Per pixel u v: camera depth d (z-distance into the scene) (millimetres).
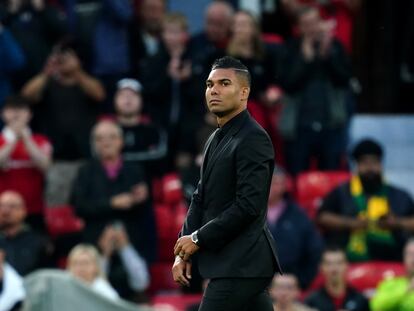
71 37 52719
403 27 63469
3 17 52406
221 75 26078
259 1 58562
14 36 52156
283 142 52656
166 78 51625
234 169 25938
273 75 51906
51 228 49062
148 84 51844
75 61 50719
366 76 63562
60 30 52562
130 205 46531
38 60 52188
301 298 45406
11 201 45219
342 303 43688
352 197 48031
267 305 26172
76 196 46625
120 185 46750
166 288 48062
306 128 51969
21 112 48281
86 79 50875
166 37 52156
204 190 26328
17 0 52375
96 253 43219
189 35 58188
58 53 50594
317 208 49406
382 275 46562
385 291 43156
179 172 49500
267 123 52094
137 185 46844
